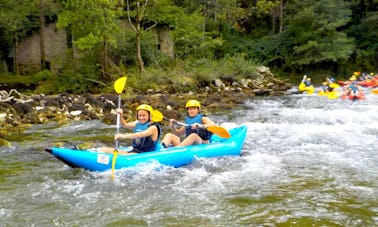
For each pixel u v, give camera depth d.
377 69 29.09
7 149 7.36
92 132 9.12
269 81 22.12
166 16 23.75
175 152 6.02
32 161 6.48
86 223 4.02
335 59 26.78
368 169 5.85
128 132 9.11
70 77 19.42
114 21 19.42
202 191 4.96
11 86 20.33
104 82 19.67
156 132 6.12
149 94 17.67
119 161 5.62
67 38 24.22
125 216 4.18
